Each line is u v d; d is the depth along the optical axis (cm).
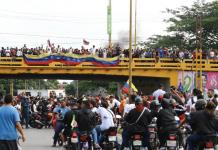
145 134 2405
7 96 2006
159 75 7688
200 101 2130
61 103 3647
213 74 7781
